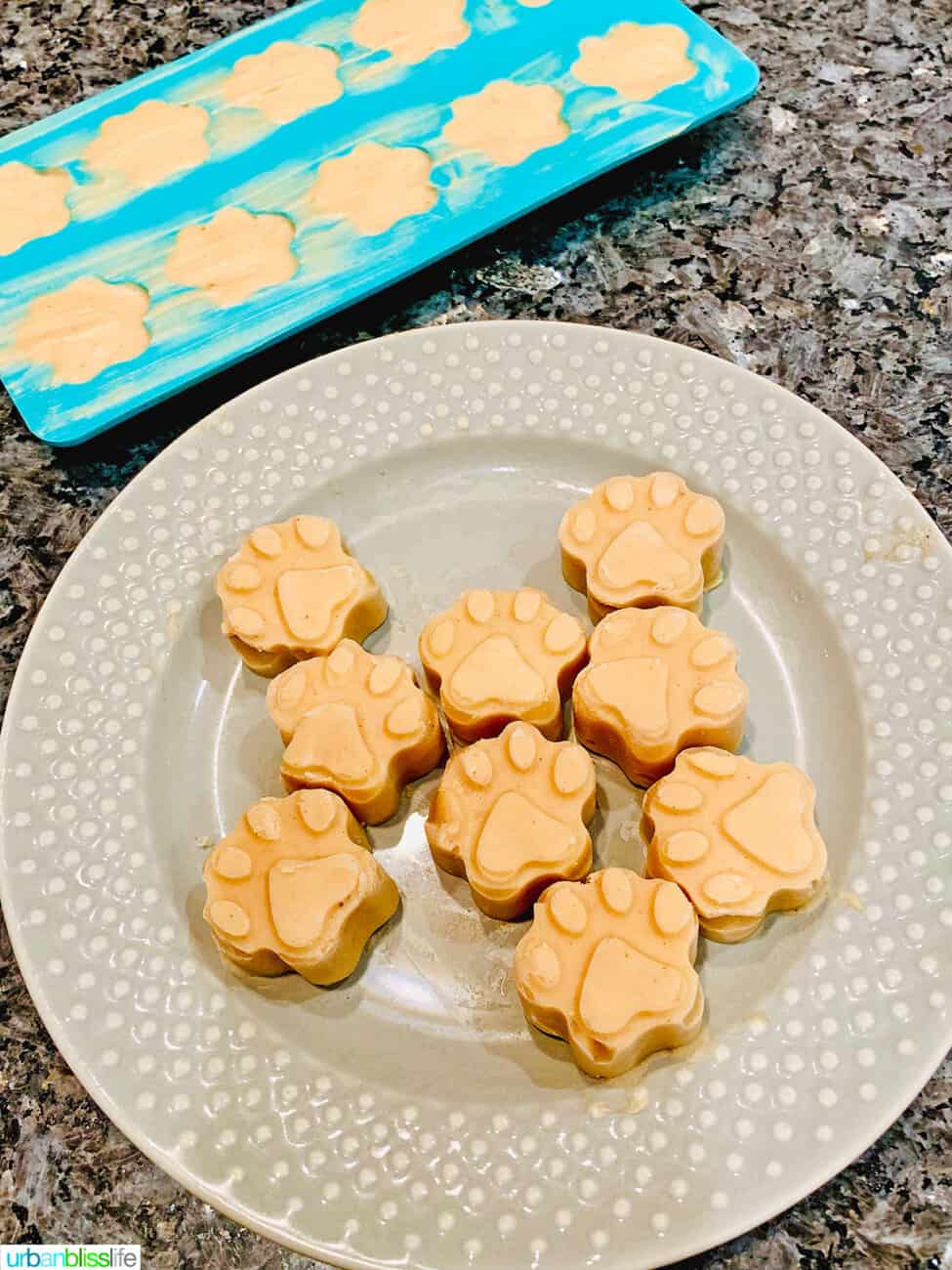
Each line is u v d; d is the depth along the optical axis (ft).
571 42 1.16
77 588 0.94
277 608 0.90
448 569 0.98
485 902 0.80
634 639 0.86
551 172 1.07
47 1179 0.78
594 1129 0.73
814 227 1.12
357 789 0.83
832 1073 0.73
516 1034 0.79
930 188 1.13
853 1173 0.74
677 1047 0.75
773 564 0.93
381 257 1.04
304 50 1.19
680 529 0.90
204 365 1.00
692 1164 0.71
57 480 1.04
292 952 0.76
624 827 0.86
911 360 1.04
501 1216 0.71
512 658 0.86
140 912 0.82
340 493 1.00
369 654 0.91
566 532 0.91
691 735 0.83
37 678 0.90
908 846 0.80
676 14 1.16
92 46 1.31
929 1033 0.73
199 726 0.92
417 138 1.11
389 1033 0.79
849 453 0.94
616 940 0.75
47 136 1.16
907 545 0.90
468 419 1.00
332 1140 0.74
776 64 1.21
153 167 1.13
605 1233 0.69
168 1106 0.75
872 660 0.87
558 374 1.00
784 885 0.77
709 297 1.09
